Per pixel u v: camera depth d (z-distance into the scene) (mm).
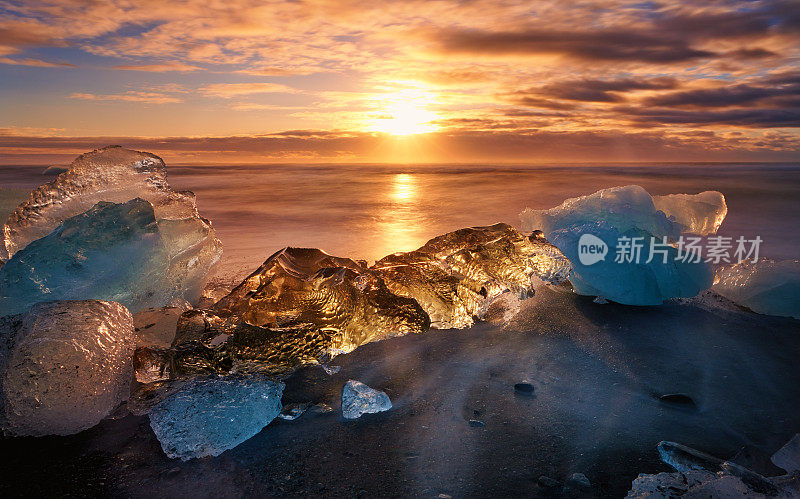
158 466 1880
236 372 2553
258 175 30625
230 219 8805
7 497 1703
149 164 3625
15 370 2051
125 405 2324
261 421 2125
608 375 2588
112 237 2949
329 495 1693
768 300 3520
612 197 4168
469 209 10367
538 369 2676
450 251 3834
